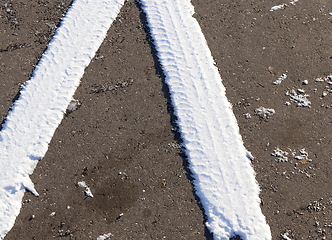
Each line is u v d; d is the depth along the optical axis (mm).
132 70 2969
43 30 3145
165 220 2457
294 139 2691
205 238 2412
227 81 2910
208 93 2846
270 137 2699
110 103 2838
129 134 2725
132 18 3201
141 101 2848
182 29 3125
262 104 2822
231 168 2578
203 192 2516
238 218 2428
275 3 3252
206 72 2932
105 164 2627
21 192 2543
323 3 3271
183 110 2795
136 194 2529
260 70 2951
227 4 3246
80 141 2703
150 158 2643
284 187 2537
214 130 2707
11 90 2896
